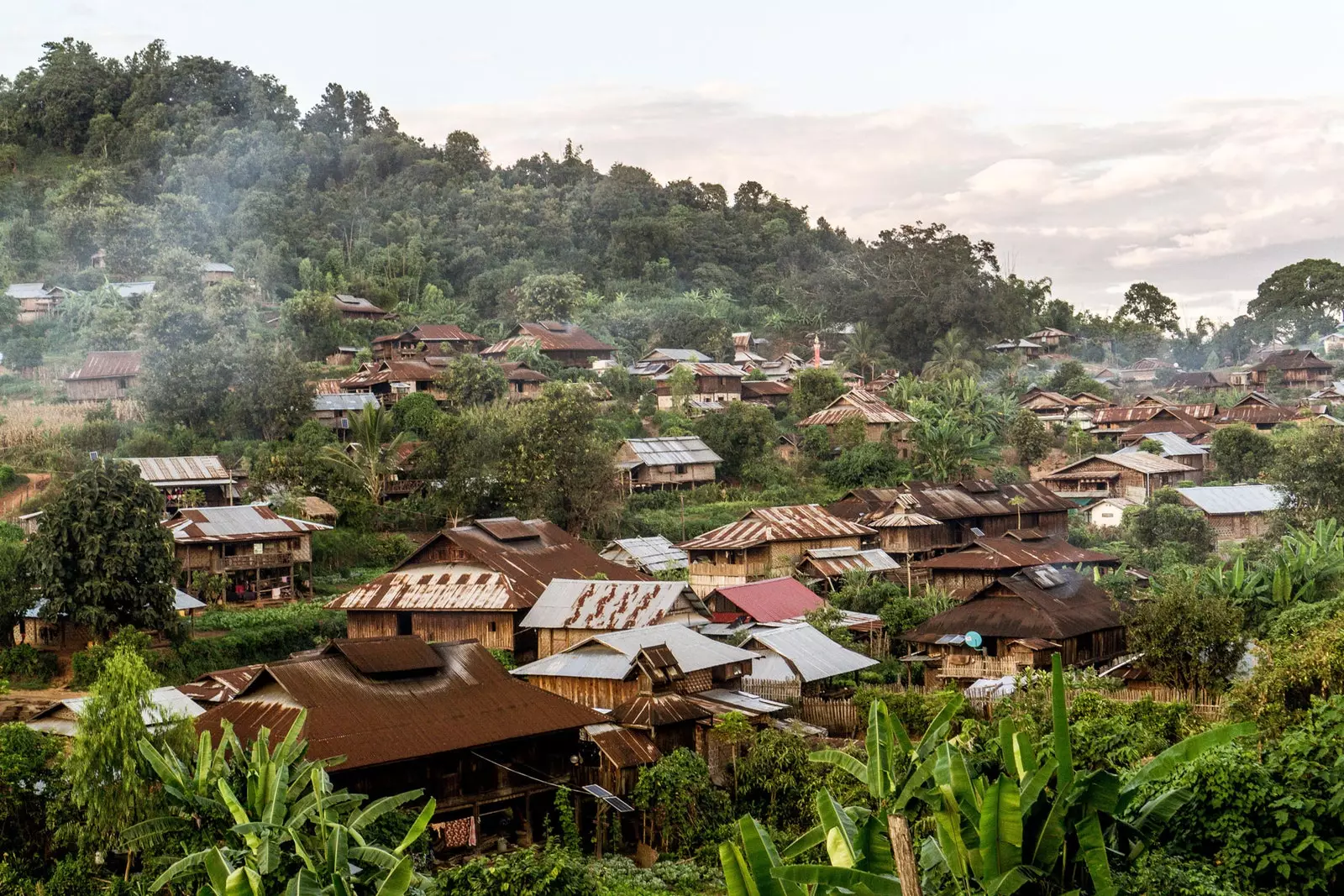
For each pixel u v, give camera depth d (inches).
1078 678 1715.1
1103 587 2472.9
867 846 637.9
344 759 1173.1
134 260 5516.7
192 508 2652.6
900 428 4106.8
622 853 1477.6
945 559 2640.3
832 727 1784.0
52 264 5659.5
